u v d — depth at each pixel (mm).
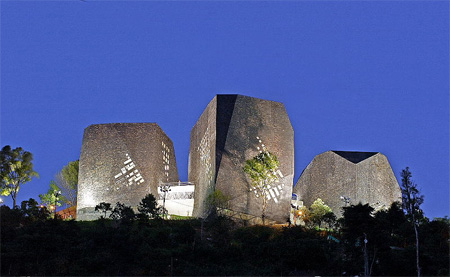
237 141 111188
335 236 95375
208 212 107062
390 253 76438
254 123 113688
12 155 109812
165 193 114938
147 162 114938
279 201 110625
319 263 77938
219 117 112188
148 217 95000
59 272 71312
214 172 108562
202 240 87938
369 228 74000
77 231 83562
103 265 73375
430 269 76500
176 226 94500
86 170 114562
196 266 75688
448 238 86625
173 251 78938
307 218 114062
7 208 91250
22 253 72625
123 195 112250
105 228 85750
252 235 90062
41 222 83000
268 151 112812
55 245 76188
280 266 75750
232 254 80000
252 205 108125
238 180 108750
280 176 111938
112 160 114438
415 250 78188
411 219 80000
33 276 70188
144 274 72625
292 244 78938
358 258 76312
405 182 77562
